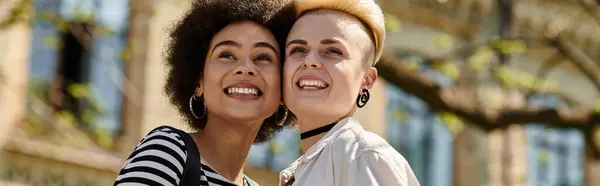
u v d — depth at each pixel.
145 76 15.54
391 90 17.70
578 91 19.59
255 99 5.94
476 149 18.73
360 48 5.76
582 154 19.92
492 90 16.39
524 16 18.84
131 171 5.45
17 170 14.24
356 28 5.77
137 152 5.54
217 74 5.94
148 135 5.65
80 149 14.73
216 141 6.00
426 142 18.19
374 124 17.30
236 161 6.05
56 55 14.88
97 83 15.13
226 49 5.95
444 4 18.19
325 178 5.45
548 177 19.69
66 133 14.59
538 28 19.06
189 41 6.09
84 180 14.79
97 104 14.80
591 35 19.62
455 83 15.85
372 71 5.89
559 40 12.45
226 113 5.93
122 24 15.27
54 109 14.77
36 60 14.77
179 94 6.17
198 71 6.11
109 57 15.03
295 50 5.78
